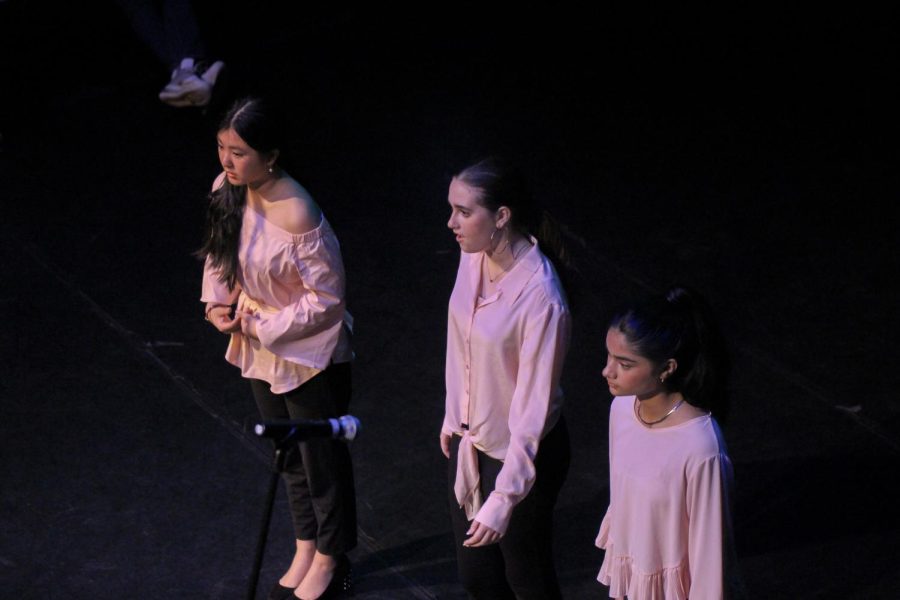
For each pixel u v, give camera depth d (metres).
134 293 21.28
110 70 27.92
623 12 31.55
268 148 12.78
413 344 20.16
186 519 16.67
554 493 12.62
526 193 11.85
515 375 12.12
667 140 26.27
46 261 21.97
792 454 17.70
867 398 18.83
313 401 14.21
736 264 22.11
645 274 21.83
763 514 16.64
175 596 15.43
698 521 11.36
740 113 27.34
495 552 13.03
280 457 9.84
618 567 12.25
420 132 26.31
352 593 15.58
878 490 17.00
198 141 25.73
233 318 14.45
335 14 30.97
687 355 11.16
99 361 19.69
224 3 29.75
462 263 12.34
